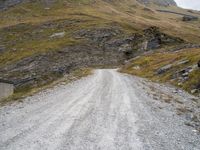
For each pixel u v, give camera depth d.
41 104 25.45
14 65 120.75
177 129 18.23
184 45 107.44
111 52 134.88
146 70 71.00
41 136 15.32
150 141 15.15
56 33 161.50
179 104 29.05
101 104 25.69
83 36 153.12
